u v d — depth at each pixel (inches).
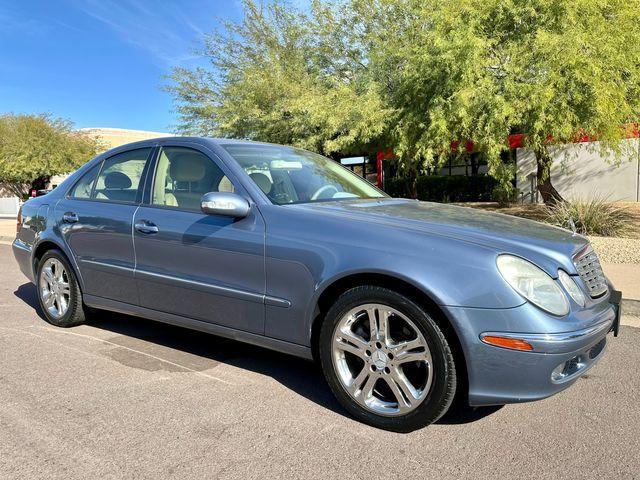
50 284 199.5
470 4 464.1
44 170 1434.5
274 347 137.3
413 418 115.3
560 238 128.4
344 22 638.5
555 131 435.2
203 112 738.8
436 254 113.7
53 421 123.8
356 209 139.9
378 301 117.8
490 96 432.1
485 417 126.7
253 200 142.3
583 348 111.0
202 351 173.5
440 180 933.8
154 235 156.9
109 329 197.2
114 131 1841.8
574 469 104.2
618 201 753.6
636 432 119.3
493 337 107.0
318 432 119.0
